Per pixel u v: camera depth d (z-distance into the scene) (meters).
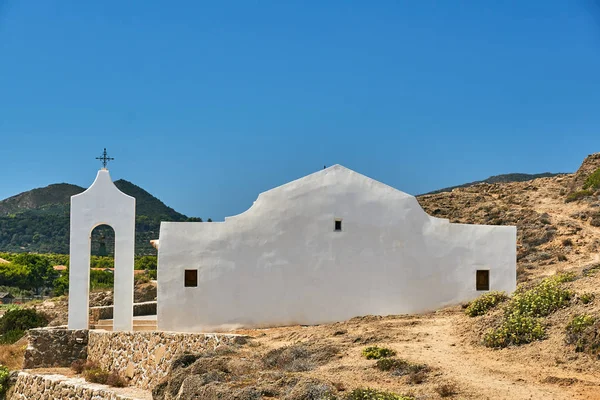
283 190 29.66
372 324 26.11
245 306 28.91
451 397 15.44
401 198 30.27
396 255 29.94
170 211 168.12
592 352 17.92
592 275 24.73
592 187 70.19
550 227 58.78
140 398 23.50
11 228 165.62
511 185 80.31
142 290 50.00
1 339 44.00
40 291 97.00
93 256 103.88
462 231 30.48
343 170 30.08
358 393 15.41
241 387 17.45
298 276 29.36
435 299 30.02
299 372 18.58
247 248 29.17
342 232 29.73
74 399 26.09
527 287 26.08
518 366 18.23
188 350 25.47
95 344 29.95
